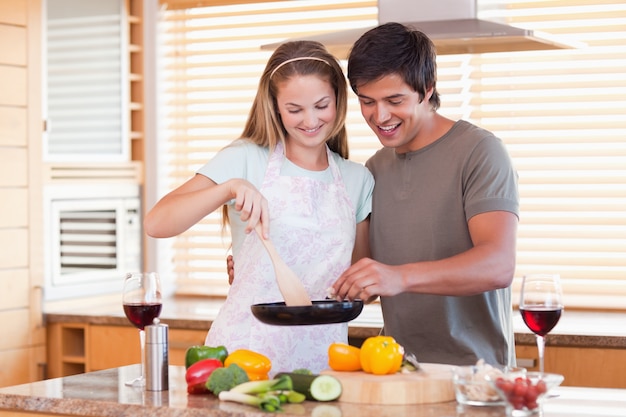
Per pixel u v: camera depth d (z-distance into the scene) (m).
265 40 4.38
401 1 3.07
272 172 2.45
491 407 1.90
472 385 1.91
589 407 1.94
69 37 4.05
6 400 2.10
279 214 2.44
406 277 2.15
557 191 3.97
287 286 2.18
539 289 2.12
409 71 2.36
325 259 2.47
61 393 2.10
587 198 3.94
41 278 3.91
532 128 4.00
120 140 4.31
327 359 2.46
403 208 2.52
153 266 4.47
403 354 2.06
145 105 4.46
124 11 4.32
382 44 2.36
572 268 3.97
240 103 4.45
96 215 4.18
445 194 2.46
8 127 3.79
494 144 2.42
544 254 4.00
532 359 3.31
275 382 1.95
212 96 4.48
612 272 3.91
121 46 4.30
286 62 2.35
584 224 3.93
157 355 2.11
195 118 4.52
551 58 3.99
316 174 2.50
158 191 4.49
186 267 4.48
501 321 2.49
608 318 3.69
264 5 4.37
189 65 4.46
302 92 2.33
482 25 2.94
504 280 2.23
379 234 2.57
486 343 2.48
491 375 1.88
